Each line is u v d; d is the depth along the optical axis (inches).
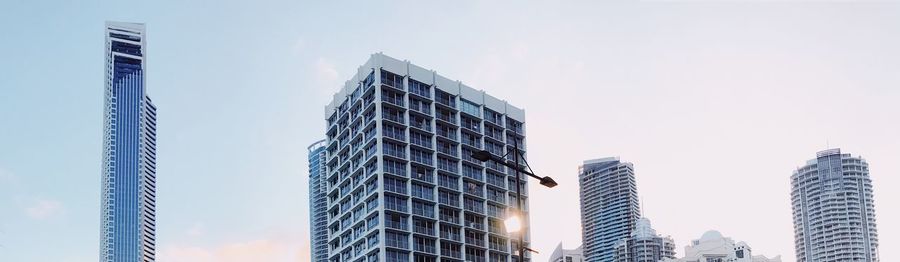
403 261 7111.2
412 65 7775.6
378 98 7450.8
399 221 7209.6
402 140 7465.6
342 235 7790.4
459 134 7844.5
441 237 7377.0
